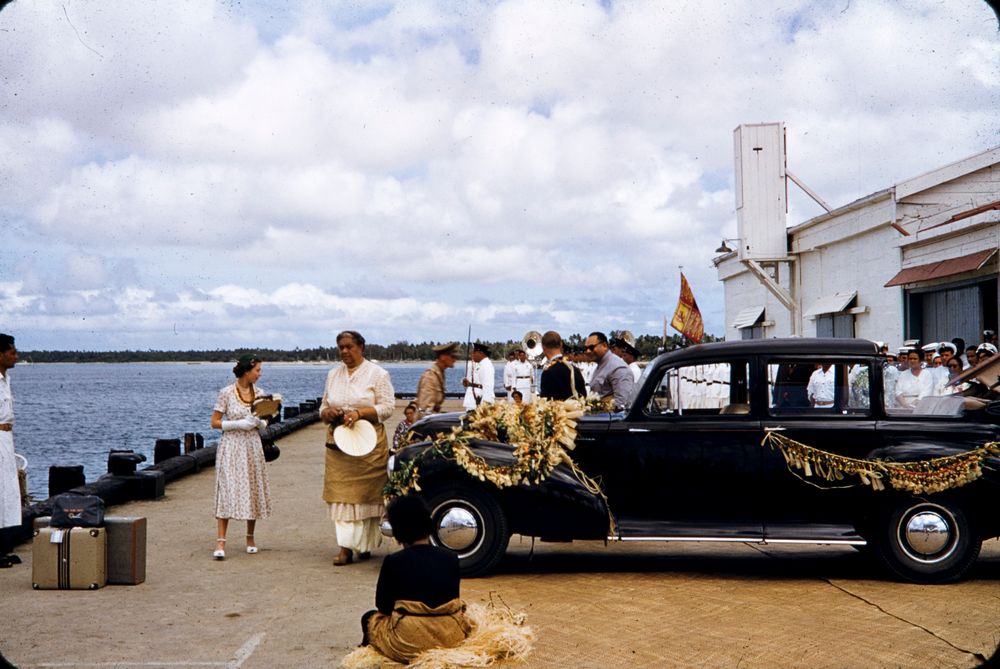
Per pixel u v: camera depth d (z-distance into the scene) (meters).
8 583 7.66
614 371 10.30
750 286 26.84
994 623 6.48
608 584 7.77
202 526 10.50
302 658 5.62
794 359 8.06
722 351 8.16
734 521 8.02
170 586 7.57
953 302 15.92
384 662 5.50
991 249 14.47
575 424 8.05
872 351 8.07
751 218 21.61
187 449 16.50
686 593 7.42
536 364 19.31
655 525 8.02
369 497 8.46
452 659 5.38
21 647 5.82
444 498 7.95
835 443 7.90
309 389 94.19
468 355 17.66
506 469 7.81
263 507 8.88
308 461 17.44
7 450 8.26
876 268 18.48
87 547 7.41
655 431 8.09
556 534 7.99
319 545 9.44
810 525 7.94
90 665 5.46
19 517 8.37
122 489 12.33
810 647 5.90
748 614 6.73
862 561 8.79
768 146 21.41
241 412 8.73
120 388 114.25
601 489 8.11
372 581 7.77
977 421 7.89
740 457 7.99
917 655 5.71
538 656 5.71
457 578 5.64
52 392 95.69
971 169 16.34
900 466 7.63
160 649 5.80
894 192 17.12
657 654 5.76
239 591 7.39
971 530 7.70
